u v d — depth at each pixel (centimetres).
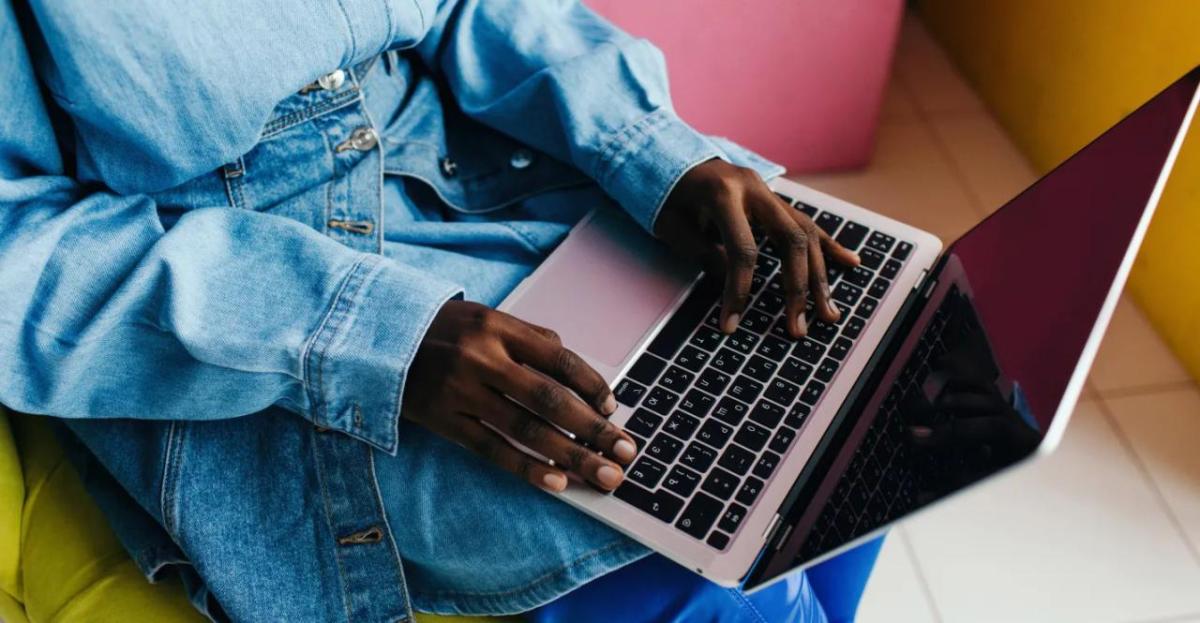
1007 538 126
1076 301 67
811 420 79
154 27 70
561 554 74
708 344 83
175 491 77
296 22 76
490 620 82
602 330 83
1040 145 162
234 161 81
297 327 73
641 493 74
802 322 83
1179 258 136
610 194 89
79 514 83
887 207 159
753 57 145
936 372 75
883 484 69
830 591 97
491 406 72
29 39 69
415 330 72
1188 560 124
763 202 84
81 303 71
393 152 91
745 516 73
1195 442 133
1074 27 149
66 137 76
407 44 86
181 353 74
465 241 90
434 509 77
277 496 78
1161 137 72
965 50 180
